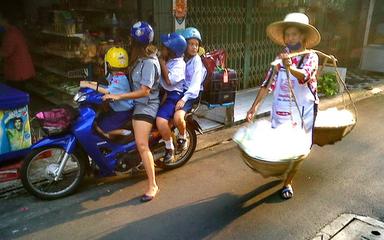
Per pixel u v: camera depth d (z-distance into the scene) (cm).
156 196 388
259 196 390
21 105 404
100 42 590
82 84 387
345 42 1109
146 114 375
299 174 443
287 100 365
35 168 416
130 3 622
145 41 354
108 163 389
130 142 398
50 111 367
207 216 354
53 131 362
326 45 1038
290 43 352
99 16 634
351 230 332
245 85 808
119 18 626
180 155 459
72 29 595
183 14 609
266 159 320
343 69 814
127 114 390
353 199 386
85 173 395
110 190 399
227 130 587
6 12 729
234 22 741
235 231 331
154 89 376
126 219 348
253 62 812
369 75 1048
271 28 361
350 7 1077
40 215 352
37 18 714
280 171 328
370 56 1045
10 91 414
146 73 357
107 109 386
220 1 706
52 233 326
